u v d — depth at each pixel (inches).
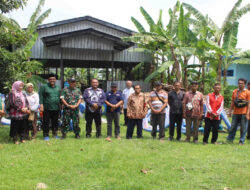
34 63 344.5
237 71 744.3
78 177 137.1
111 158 171.8
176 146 215.5
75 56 567.8
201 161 170.1
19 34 342.3
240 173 147.4
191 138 267.0
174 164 162.7
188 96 240.2
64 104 233.8
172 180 135.4
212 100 233.9
